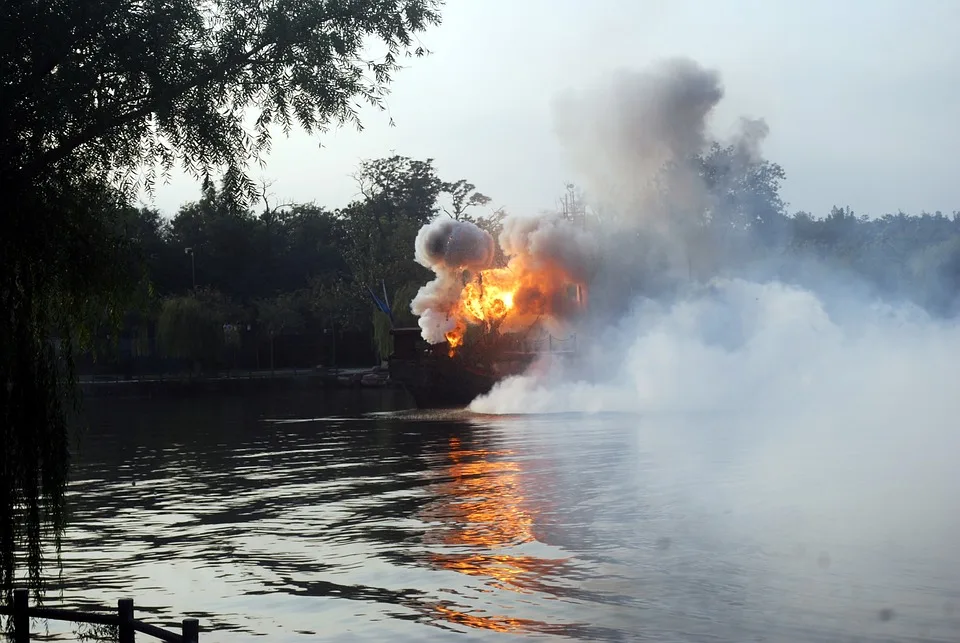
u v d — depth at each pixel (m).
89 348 15.13
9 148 13.28
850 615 14.63
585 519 22.27
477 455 35.41
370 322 114.44
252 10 14.31
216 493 28.53
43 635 14.78
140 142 14.26
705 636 13.93
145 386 90.69
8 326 13.24
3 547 13.23
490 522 22.34
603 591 16.30
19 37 13.12
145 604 16.39
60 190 13.93
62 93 13.16
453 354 57.47
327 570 18.36
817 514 21.80
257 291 125.19
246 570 18.53
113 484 30.95
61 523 13.89
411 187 118.62
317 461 35.72
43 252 13.55
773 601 15.43
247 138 14.25
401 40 14.45
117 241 14.60
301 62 14.16
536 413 53.03
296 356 120.44
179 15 13.76
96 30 13.48
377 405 68.94
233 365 116.94
